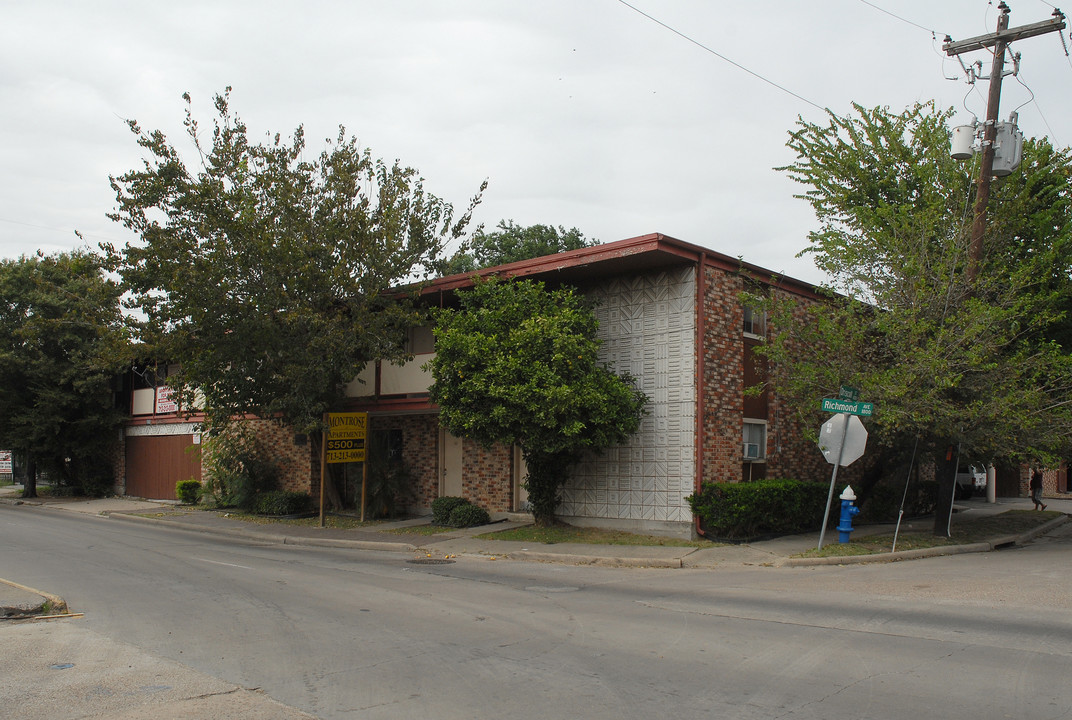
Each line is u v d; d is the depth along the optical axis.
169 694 6.12
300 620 8.93
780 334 16.23
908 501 21.75
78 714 5.65
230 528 20.17
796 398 16.47
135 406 32.59
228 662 7.08
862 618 8.89
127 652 7.43
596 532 16.91
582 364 15.85
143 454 31.91
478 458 20.56
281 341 17.95
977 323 13.70
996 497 32.91
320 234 18.58
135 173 17.53
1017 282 14.56
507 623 8.77
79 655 7.31
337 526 19.91
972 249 15.26
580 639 7.97
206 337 17.95
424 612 9.43
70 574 12.34
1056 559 13.68
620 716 5.62
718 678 6.55
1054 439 14.59
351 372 18.69
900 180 18.17
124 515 24.17
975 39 15.53
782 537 16.59
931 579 11.40
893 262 15.44
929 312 15.02
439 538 17.30
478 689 6.26
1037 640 7.75
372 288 18.64
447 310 16.78
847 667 6.84
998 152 15.55
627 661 7.10
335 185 18.86
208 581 11.77
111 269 17.92
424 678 6.57
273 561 14.45
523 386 15.05
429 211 19.81
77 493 32.94
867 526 19.33
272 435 25.72
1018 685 6.28
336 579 12.12
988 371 14.68
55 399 30.08
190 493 27.59
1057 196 17.14
